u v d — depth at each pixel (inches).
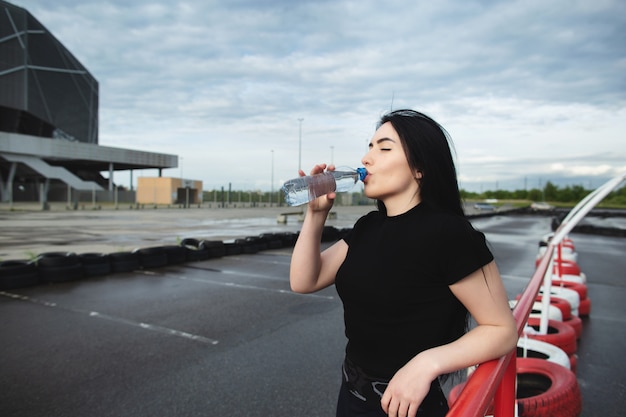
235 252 452.1
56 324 204.4
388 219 49.7
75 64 2630.4
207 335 191.9
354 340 50.2
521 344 133.4
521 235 788.0
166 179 2224.4
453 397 94.7
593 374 161.2
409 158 48.1
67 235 602.9
